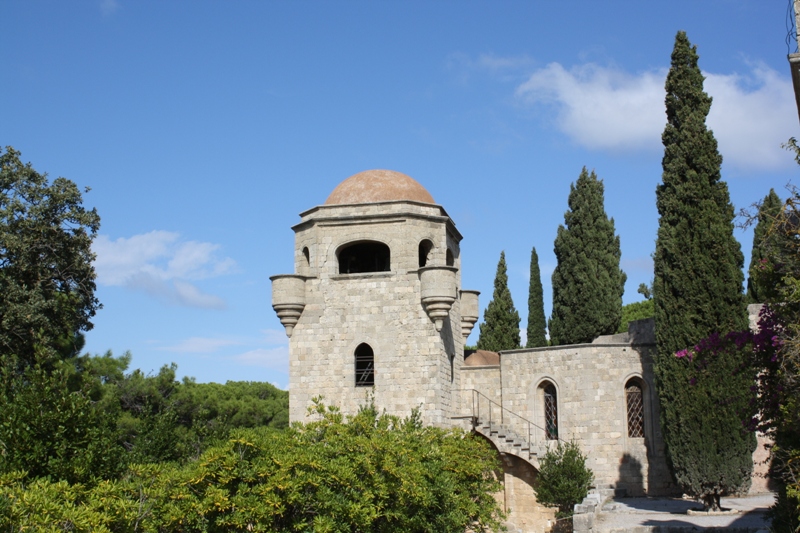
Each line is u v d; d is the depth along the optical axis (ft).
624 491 144.77
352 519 83.61
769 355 68.95
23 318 145.89
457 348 160.97
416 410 131.75
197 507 76.13
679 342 121.90
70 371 154.51
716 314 120.57
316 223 153.28
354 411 146.20
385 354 146.82
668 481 144.56
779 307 65.87
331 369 148.66
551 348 154.51
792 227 64.75
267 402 226.99
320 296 151.33
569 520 130.21
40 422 76.74
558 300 193.77
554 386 154.61
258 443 82.02
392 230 150.71
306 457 83.41
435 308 144.46
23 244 152.35
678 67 130.82
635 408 149.59
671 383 122.21
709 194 124.16
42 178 162.20
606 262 191.01
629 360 149.69
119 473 81.76
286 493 80.02
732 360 116.78
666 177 128.06
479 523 121.29
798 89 64.54
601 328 187.01
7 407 77.46
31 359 151.43
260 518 77.71
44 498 61.16
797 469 64.03
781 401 65.51
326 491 83.20
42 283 160.45
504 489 153.79
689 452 117.80
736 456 115.55
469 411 160.45
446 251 156.66
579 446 149.07
